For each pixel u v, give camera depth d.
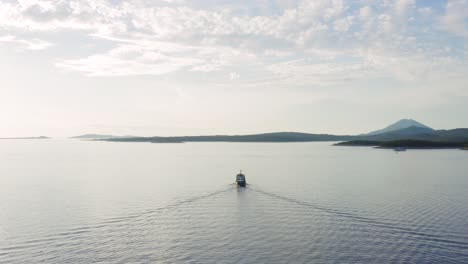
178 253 57.34
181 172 167.75
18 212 83.50
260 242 61.88
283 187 118.75
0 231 68.88
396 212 81.06
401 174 156.38
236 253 57.00
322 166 198.62
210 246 60.19
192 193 107.75
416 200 94.62
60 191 112.19
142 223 74.19
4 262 54.56
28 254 57.53
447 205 88.12
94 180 138.25
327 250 57.91
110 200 97.19
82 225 72.75
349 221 74.31
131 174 159.88
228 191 111.00
